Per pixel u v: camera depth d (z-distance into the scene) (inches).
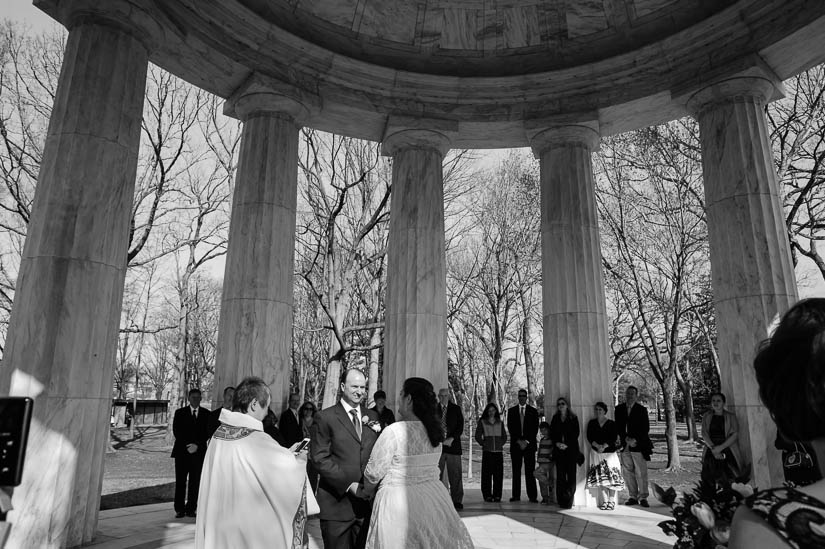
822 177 844.0
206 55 482.9
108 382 376.2
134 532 380.5
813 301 62.2
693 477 834.8
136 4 407.8
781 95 509.4
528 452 547.5
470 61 603.2
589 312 538.0
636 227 1038.4
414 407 198.1
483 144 631.8
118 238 388.5
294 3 530.6
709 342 1080.8
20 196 955.3
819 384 54.9
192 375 2025.1
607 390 527.8
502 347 1155.3
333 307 980.6
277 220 502.6
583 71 560.7
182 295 1355.8
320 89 546.6
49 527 323.9
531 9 597.3
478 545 349.7
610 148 1013.2
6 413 74.9
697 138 954.1
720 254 472.4
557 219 564.7
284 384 490.6
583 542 358.0
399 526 183.2
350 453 218.4
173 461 1068.5
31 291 349.7
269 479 167.8
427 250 557.0
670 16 529.7
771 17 461.4
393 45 592.4
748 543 52.1
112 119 390.9
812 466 254.5
